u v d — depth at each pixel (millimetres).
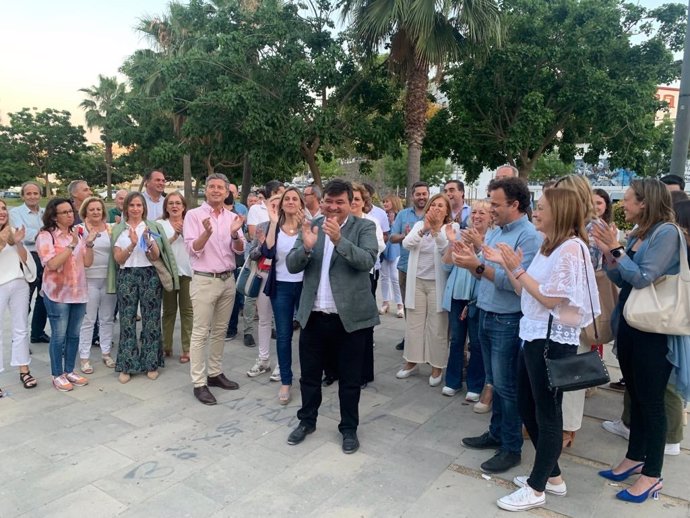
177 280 4773
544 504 2785
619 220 9453
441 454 3344
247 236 5762
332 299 3373
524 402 2762
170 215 5039
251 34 13477
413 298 4531
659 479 2820
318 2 13820
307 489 2910
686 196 3314
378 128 13492
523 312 2676
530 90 13539
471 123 14695
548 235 2543
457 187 4895
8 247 4238
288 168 14727
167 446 3410
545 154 17656
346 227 3436
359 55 12211
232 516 2660
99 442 3455
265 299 4672
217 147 13969
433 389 4523
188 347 5145
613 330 3105
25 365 4391
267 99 12883
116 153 46844
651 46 13500
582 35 13148
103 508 2717
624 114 12773
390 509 2729
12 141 43750
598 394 4457
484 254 2676
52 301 4250
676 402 3254
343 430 3453
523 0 13141
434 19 9680
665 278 2705
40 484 2939
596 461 3297
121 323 4570
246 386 4527
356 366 3408
